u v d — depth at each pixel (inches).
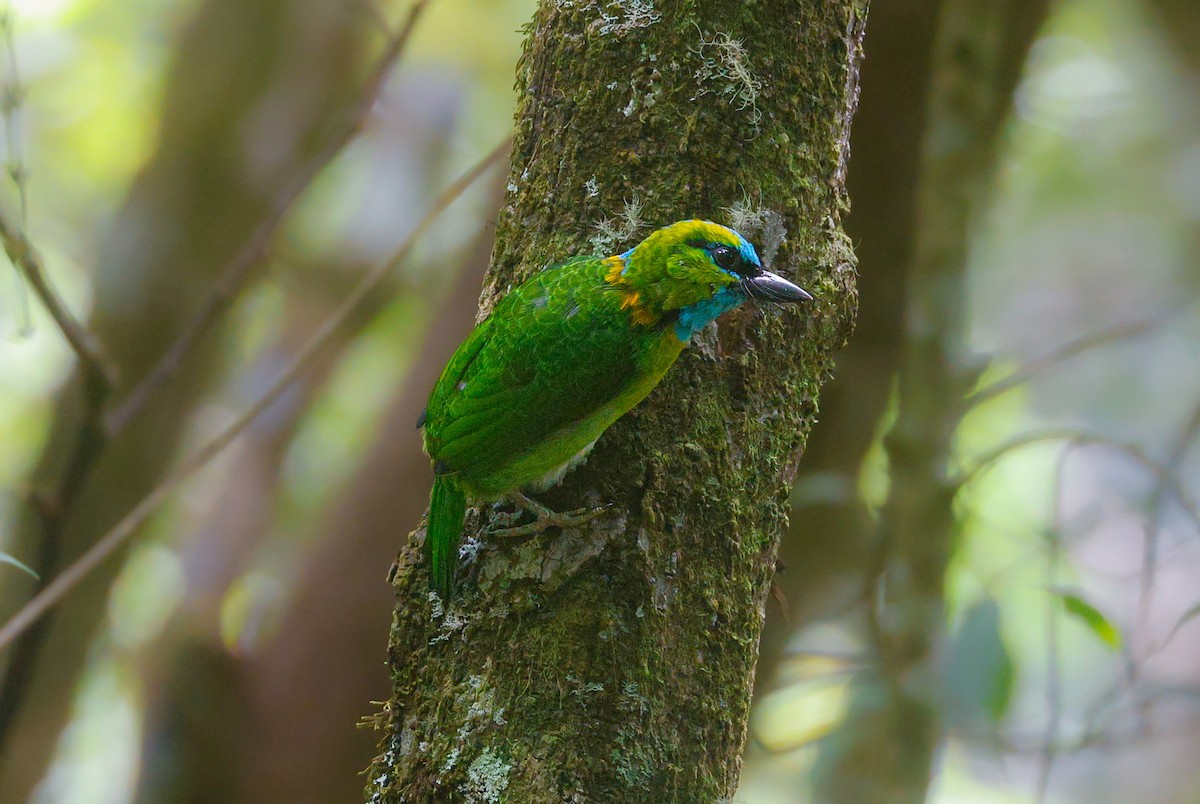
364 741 458.3
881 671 372.2
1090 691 507.8
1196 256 677.3
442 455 231.3
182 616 504.1
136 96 675.4
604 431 223.6
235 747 462.3
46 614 302.7
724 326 225.1
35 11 660.1
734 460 223.3
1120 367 624.4
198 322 320.5
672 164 224.7
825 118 230.7
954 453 370.3
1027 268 690.8
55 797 623.8
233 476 641.6
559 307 223.9
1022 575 472.7
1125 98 668.1
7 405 661.3
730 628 218.7
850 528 452.8
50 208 670.5
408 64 664.4
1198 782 605.3
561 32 231.8
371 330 664.4
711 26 222.8
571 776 203.2
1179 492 346.9
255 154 591.2
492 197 474.6
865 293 426.9
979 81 352.8
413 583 230.2
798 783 453.4
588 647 209.6
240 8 597.0
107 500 550.0
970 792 579.2
